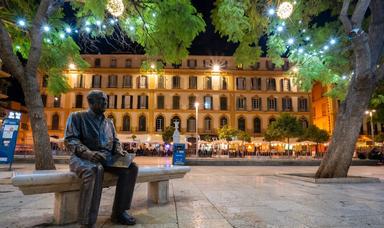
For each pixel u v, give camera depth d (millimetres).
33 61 7270
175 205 4641
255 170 13883
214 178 9445
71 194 3514
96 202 2953
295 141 43781
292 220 3707
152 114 52500
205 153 38719
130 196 3508
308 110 53156
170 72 53375
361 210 4363
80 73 52469
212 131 52594
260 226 3408
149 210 4238
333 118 50219
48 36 9531
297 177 9016
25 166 13094
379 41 8648
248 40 8273
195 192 6156
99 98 3457
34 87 7289
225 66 53844
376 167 18031
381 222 3633
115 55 53500
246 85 53781
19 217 3740
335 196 5750
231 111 53031
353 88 8703
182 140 40625
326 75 11188
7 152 10609
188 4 7430
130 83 53125
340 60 10750
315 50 10797
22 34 9734
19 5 8703
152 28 8695
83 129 3344
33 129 7246
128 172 3510
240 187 7090
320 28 10781
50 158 7277
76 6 8844
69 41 9938
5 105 41562
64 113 51344
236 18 6598
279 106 53344
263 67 54125
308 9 9656
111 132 3570
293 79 11352
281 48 9617
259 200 5199
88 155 3078
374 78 8359
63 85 10625
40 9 7328
